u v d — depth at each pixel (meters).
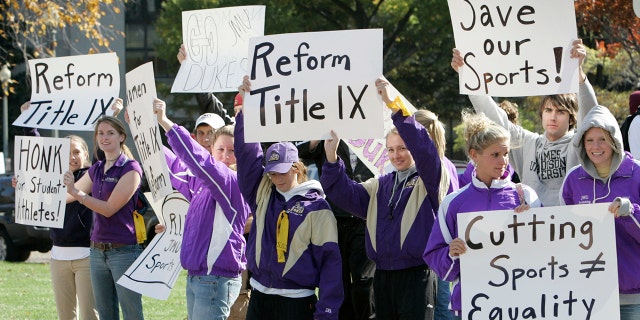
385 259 6.16
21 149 8.30
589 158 5.56
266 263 6.12
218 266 6.68
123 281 7.39
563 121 6.55
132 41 39.12
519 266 5.23
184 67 7.96
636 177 5.52
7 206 17.27
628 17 18.20
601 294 5.21
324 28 28.48
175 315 10.52
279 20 26.70
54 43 20.73
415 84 31.89
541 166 6.66
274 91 6.01
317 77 5.95
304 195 6.20
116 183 7.67
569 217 5.21
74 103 8.30
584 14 18.42
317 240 6.09
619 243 5.45
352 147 7.58
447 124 32.94
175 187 7.51
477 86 5.97
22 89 40.91
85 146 8.68
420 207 6.11
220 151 7.43
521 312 5.22
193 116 31.59
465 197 5.44
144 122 7.07
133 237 7.72
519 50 5.90
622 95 23.23
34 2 19.02
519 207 5.21
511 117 8.02
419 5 27.11
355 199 6.27
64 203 7.94
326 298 6.02
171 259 7.59
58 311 8.23
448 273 5.38
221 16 7.84
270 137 6.01
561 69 5.84
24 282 13.55
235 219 6.76
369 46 5.89
